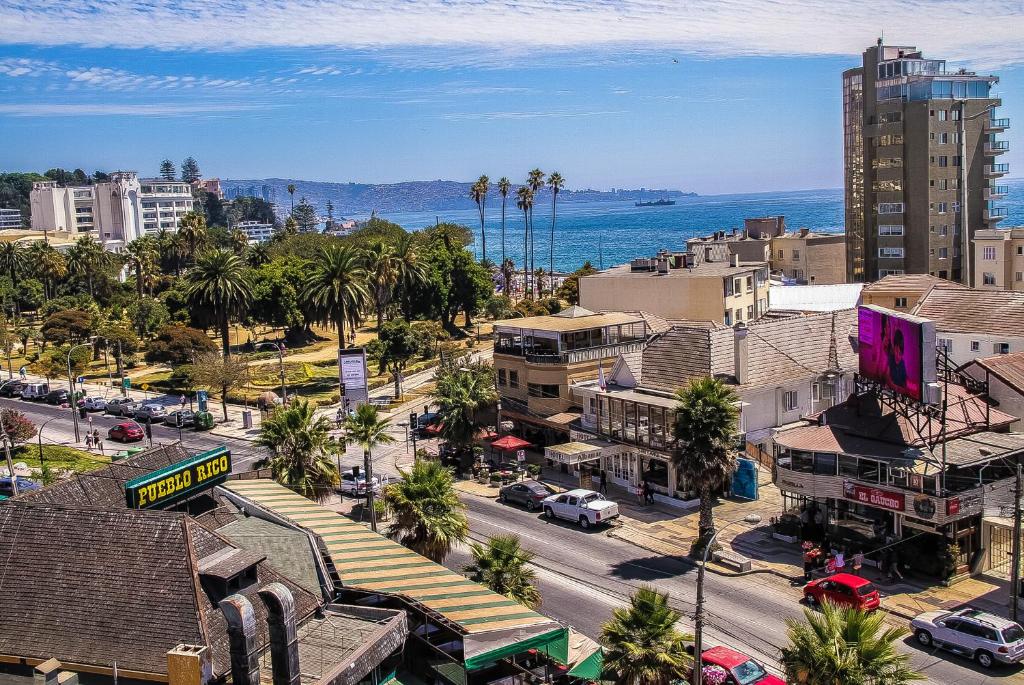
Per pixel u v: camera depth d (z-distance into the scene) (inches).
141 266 7470.5
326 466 2365.9
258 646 1235.2
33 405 4394.7
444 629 1330.0
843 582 1802.4
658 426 2566.4
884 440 2107.5
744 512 2456.9
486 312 6707.7
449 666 1279.5
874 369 2198.6
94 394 4480.8
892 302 3826.3
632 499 2655.0
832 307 4402.1
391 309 6053.2
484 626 1286.9
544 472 3006.9
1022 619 1744.6
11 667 1251.2
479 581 1626.5
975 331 3097.9
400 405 4101.9
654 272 4247.0
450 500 1926.7
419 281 5753.0
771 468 2723.9
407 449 3344.0
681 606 1883.6
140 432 3654.0
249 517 1729.8
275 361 5285.4
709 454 2090.3
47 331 5413.4
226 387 4116.6
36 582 1334.9
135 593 1288.1
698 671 1318.9
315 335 6314.0
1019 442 2090.3
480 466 2992.1
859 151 6254.9
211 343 4938.5
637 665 1338.6
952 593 1889.8
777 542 2231.8
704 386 2106.3
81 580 1322.6
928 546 1975.9
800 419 2792.8
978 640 1592.0
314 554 1515.7
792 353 2854.3
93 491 1702.8
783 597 1919.3
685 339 2827.3
